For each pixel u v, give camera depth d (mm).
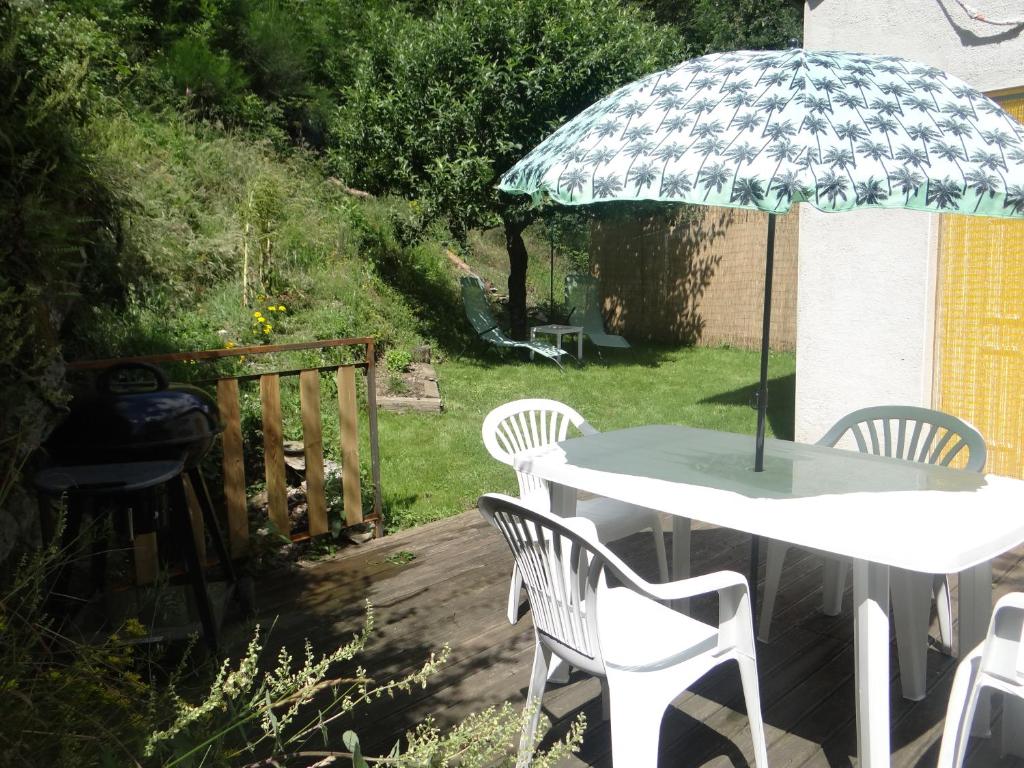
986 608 2332
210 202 8555
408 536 4121
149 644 2531
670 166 1885
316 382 3738
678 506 2357
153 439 2438
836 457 2877
